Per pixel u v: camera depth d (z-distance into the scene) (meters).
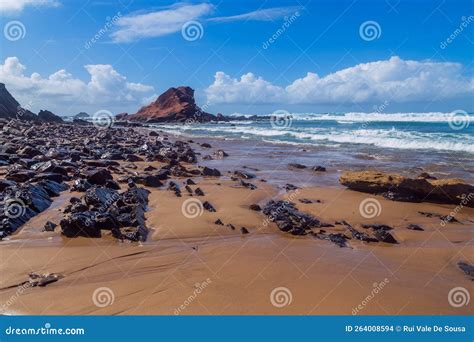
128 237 9.74
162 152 26.16
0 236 9.60
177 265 8.38
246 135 47.59
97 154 23.50
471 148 26.77
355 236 10.55
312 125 62.25
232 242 9.94
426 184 14.48
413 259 8.97
